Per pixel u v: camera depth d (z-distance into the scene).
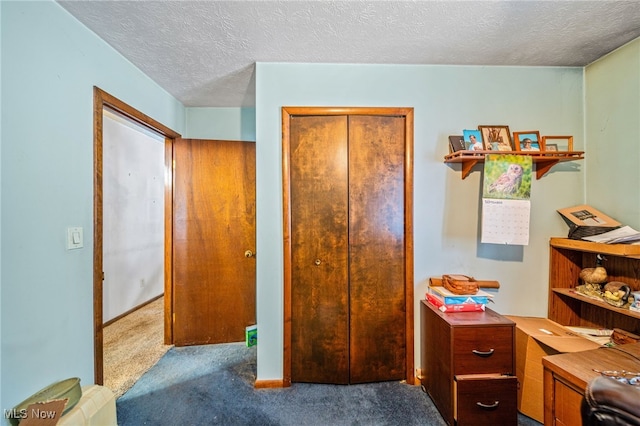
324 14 1.45
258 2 1.37
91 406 1.34
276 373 1.98
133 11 1.43
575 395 0.97
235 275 2.65
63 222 1.42
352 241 1.98
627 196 1.75
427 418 1.66
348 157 1.97
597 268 1.78
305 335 1.98
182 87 2.36
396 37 1.66
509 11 1.43
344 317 1.97
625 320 1.71
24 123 1.23
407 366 1.99
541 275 2.02
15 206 1.20
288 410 1.73
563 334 1.70
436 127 2.01
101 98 1.67
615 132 1.82
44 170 1.32
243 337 2.66
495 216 1.80
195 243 2.61
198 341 2.60
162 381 2.03
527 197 1.80
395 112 1.98
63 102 1.42
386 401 1.80
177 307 2.58
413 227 2.00
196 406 1.77
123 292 3.37
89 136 1.59
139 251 3.66
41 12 1.30
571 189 2.02
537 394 1.62
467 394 1.52
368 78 1.98
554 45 1.75
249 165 2.68
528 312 2.02
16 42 1.20
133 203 3.56
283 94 1.96
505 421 1.53
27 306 1.25
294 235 1.98
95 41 1.62
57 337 1.39
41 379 1.31
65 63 1.43
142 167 3.73
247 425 1.62
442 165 2.02
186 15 1.46
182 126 2.75
